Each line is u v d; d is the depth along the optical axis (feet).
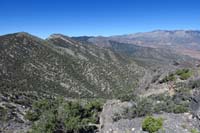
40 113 85.20
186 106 58.39
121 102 72.38
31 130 61.52
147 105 58.08
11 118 90.84
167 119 51.52
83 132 56.18
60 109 62.80
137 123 51.72
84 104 78.74
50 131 54.80
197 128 48.75
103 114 65.57
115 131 51.21
